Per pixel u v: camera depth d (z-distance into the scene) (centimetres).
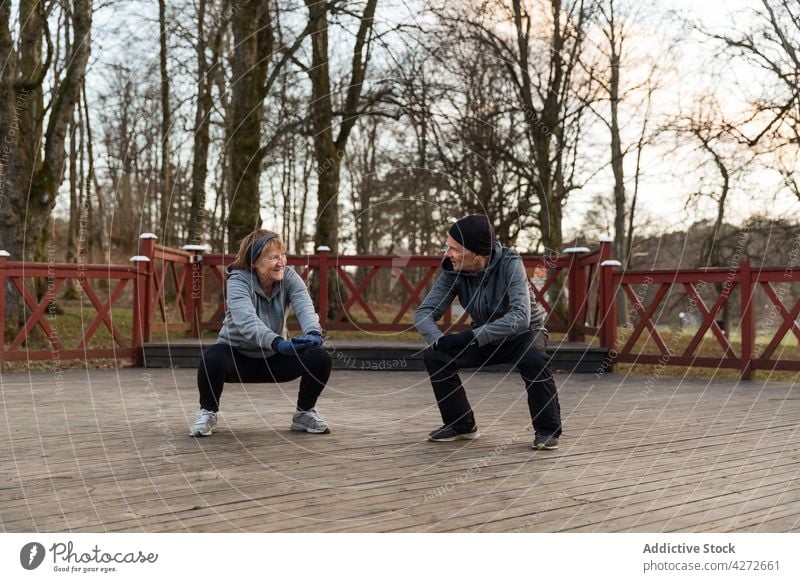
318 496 225
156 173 1386
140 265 639
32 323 586
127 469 257
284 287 330
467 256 309
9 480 240
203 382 320
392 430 345
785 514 211
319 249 775
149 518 201
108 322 617
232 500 220
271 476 249
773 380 599
